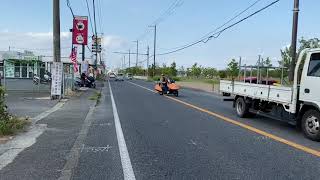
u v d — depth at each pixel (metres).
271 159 8.59
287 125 14.11
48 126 13.18
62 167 7.73
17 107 19.08
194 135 11.69
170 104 23.25
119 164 8.05
